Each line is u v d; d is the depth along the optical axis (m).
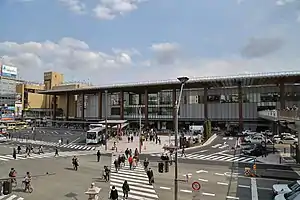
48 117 133.25
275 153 47.16
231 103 89.50
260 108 85.00
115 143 58.50
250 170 31.66
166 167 31.05
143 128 94.50
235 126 89.12
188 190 24.80
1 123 110.12
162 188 25.66
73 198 22.89
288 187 20.58
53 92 122.88
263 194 23.34
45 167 36.41
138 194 23.78
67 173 32.62
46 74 149.75
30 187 25.14
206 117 87.94
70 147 58.03
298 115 32.47
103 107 113.75
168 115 99.19
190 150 51.88
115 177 30.38
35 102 142.62
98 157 41.06
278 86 83.12
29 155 47.03
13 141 68.56
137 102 105.94
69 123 115.44
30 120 123.94
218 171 33.06
